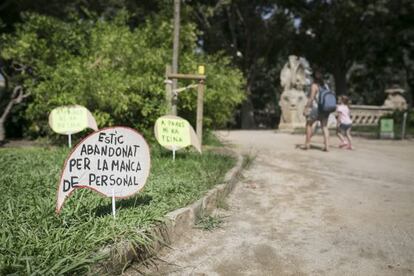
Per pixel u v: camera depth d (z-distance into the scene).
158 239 3.56
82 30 10.32
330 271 3.34
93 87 7.87
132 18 19.64
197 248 3.79
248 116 27.52
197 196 4.68
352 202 5.34
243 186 6.12
